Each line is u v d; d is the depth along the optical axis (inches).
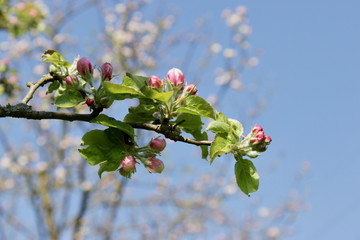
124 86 65.0
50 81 73.8
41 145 311.4
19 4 215.8
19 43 290.4
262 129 74.9
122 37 344.8
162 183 335.6
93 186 302.4
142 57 354.6
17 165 301.4
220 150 72.4
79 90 69.5
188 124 77.7
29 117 66.2
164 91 73.4
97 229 300.8
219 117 75.4
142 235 316.5
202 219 343.3
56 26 294.5
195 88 75.1
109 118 68.9
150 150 72.6
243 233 350.6
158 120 76.7
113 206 304.8
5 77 190.5
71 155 312.7
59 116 67.4
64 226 293.1
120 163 71.6
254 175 74.4
